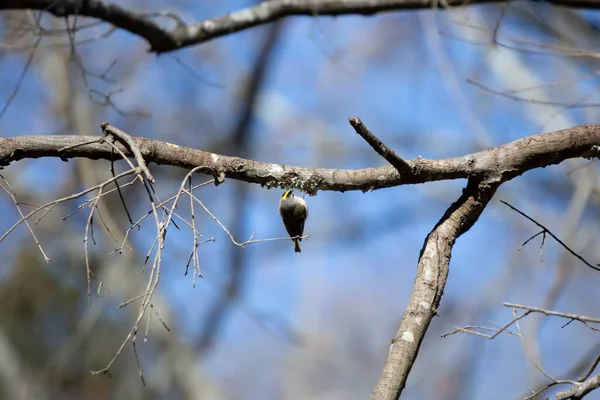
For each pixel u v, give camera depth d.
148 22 8.48
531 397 5.17
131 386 13.53
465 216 5.79
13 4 7.81
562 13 12.88
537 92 13.04
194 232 4.78
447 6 8.79
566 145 5.82
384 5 8.98
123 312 13.76
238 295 13.87
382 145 5.48
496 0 9.01
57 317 13.62
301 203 6.77
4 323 13.27
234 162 5.73
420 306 5.21
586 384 4.94
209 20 8.84
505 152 5.84
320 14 9.07
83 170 13.62
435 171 5.73
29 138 5.51
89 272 4.86
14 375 12.71
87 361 13.41
